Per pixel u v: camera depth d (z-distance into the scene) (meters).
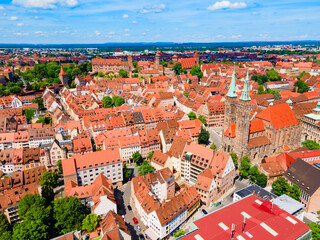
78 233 103.44
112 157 136.75
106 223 99.50
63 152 152.12
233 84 158.25
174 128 183.12
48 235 98.12
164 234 100.56
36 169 132.00
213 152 134.12
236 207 98.00
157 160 145.62
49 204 118.69
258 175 132.88
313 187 114.69
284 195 109.44
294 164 130.75
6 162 146.25
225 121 166.50
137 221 112.69
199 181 123.25
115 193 133.38
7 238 95.38
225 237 82.25
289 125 166.00
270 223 88.19
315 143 166.25
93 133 182.88
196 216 116.06
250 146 154.50
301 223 88.00
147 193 111.81
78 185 132.12
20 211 105.81
